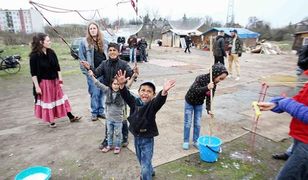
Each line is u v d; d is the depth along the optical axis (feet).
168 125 15.11
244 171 10.32
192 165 10.76
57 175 10.23
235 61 28.60
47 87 14.38
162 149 12.10
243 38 81.20
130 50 45.03
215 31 80.43
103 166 10.84
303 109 5.56
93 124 15.60
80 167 10.80
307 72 8.06
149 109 8.34
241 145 12.57
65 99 15.42
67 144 12.97
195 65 41.65
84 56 14.51
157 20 110.52
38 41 13.60
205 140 11.39
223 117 16.48
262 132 14.06
